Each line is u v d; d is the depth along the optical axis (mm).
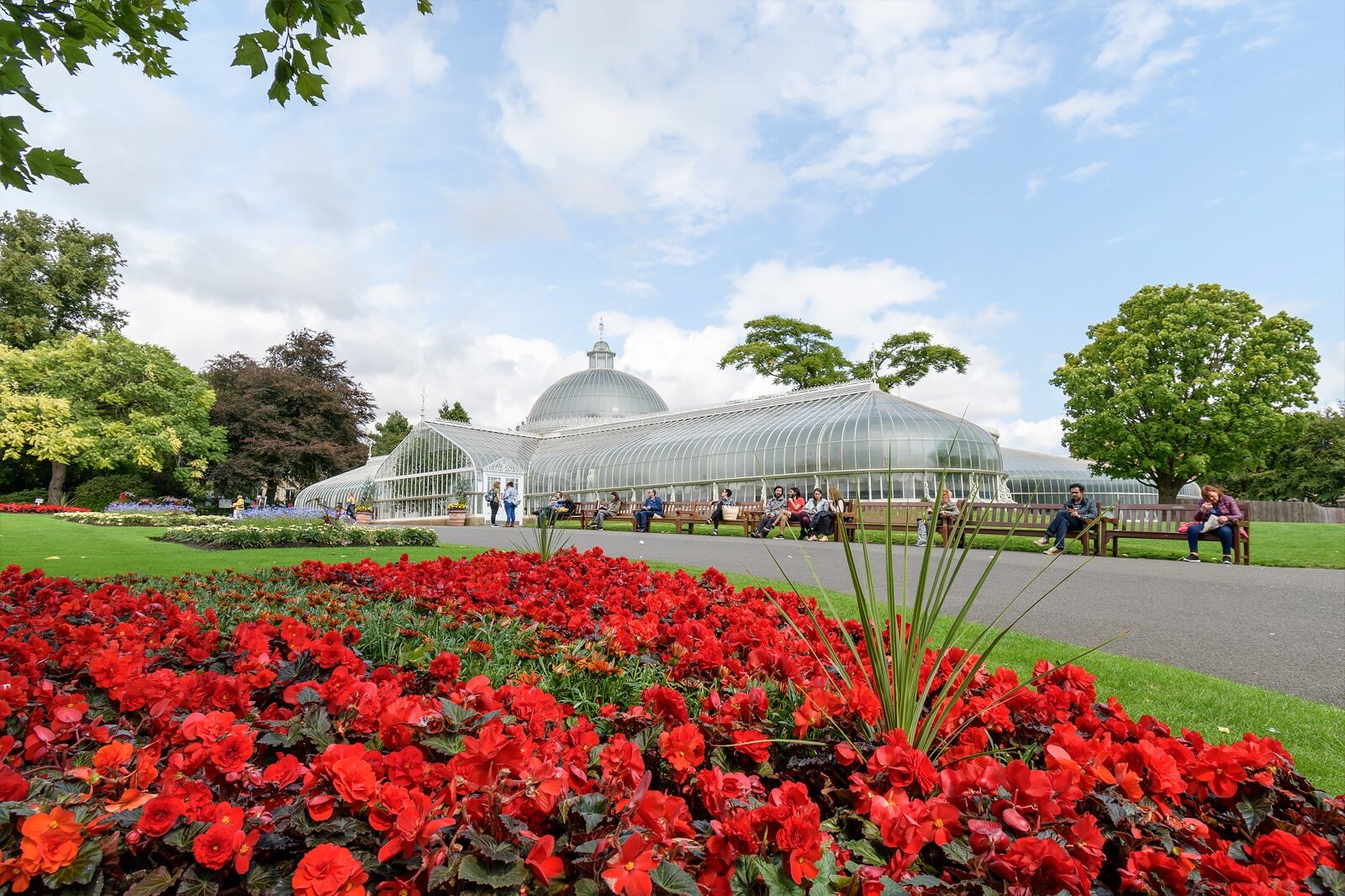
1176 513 14578
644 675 4129
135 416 39781
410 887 1816
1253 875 2051
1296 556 13750
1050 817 2166
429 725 2348
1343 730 4254
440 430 43844
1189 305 32375
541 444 48375
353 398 58125
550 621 5141
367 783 1968
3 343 41375
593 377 67250
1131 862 2092
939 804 2188
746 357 51062
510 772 2051
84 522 23797
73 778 2207
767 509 22922
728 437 32469
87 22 4012
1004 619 7547
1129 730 3129
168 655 3998
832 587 9828
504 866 1768
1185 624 7340
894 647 3029
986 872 1964
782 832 1961
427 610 5949
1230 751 2598
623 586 6871
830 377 50594
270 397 50719
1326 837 2416
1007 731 3182
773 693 3639
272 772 2182
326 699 2832
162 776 2236
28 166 3510
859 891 1961
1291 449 53312
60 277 45031
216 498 52344
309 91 3699
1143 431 32312
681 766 2455
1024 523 16422
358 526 19016
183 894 1786
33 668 3305
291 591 7055
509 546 17266
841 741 2875
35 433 36812
